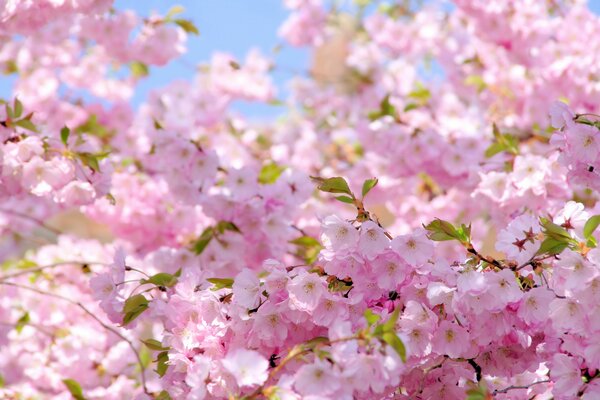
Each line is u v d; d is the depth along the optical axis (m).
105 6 3.63
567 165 2.85
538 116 4.85
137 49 4.80
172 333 2.78
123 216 4.74
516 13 4.77
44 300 4.54
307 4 7.01
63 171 3.38
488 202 3.87
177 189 4.12
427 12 6.40
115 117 5.39
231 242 4.14
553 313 2.51
